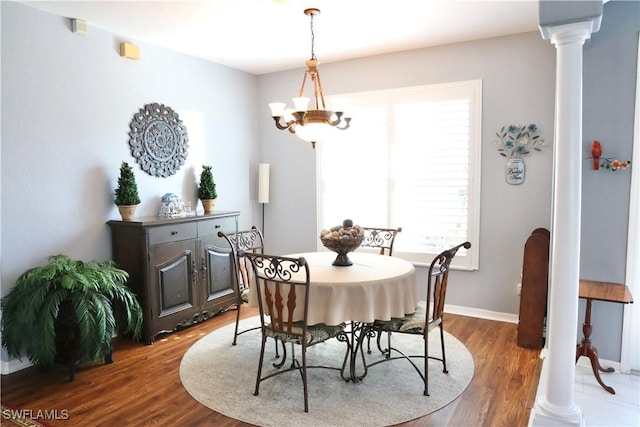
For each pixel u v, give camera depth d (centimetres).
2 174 299
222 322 412
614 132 296
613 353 308
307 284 251
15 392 279
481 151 404
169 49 418
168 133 419
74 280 285
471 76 404
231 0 303
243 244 402
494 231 404
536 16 342
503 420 242
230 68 491
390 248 390
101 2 305
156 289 360
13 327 292
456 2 311
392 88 442
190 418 248
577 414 223
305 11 320
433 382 287
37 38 315
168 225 368
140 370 310
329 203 489
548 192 380
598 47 297
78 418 248
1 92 296
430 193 429
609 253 302
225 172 490
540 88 378
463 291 423
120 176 368
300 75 500
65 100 335
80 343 289
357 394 272
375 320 287
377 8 320
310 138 294
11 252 306
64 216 338
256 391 273
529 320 342
